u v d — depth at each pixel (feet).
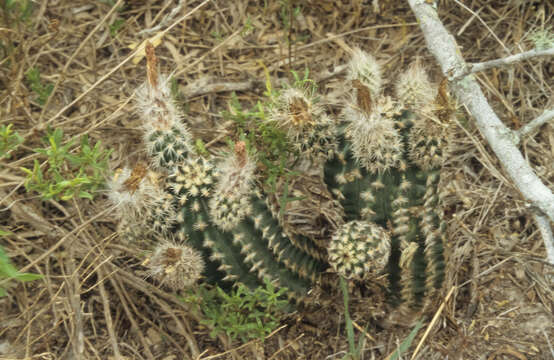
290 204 1.99
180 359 1.73
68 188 1.64
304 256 1.66
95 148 1.64
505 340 1.73
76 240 1.80
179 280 1.52
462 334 1.74
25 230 1.88
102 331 1.76
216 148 2.05
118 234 1.67
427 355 1.73
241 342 1.74
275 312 1.65
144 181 1.49
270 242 1.57
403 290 1.67
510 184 1.88
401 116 1.53
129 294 1.81
